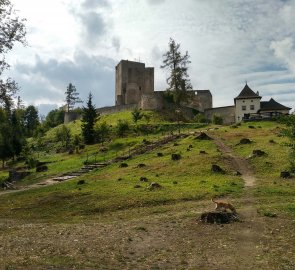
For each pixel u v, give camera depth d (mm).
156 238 19984
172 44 92312
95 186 38750
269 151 48875
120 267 15445
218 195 31422
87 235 21000
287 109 99312
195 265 15695
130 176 43750
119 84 131125
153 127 89500
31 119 139125
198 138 61750
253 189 33281
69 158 69562
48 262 15867
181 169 44562
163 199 30859
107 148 70688
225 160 46906
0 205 34594
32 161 69188
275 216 23297
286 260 15906
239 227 21328
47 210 30766
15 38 35406
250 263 15758
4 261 16000
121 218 26172
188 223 22719
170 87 91812
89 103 84562
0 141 80938
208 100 121312
